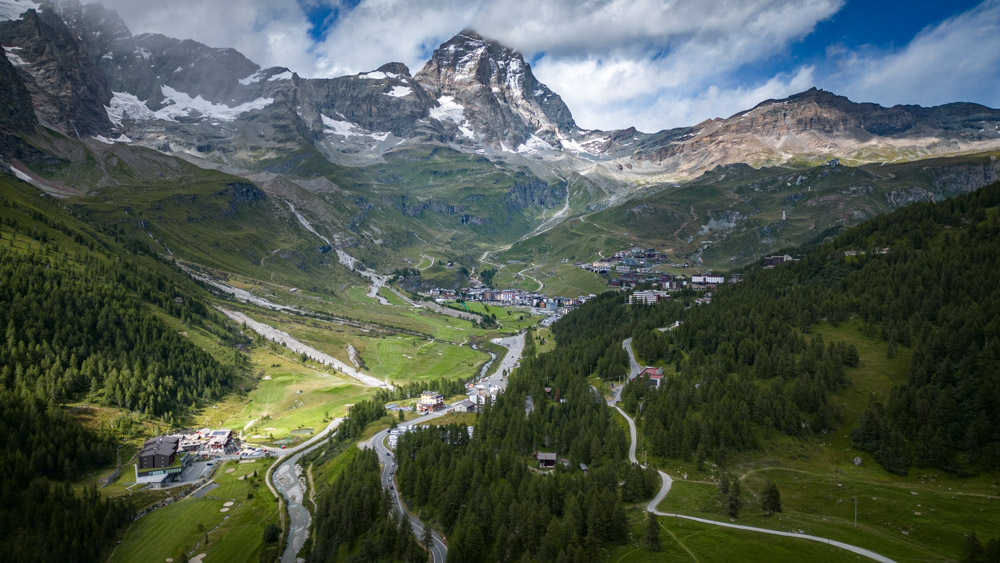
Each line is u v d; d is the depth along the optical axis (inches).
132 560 6510.8
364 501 7037.4
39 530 6432.1
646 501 6776.6
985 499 6250.0
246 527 7234.3
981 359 7701.8
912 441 7357.3
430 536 6422.2
